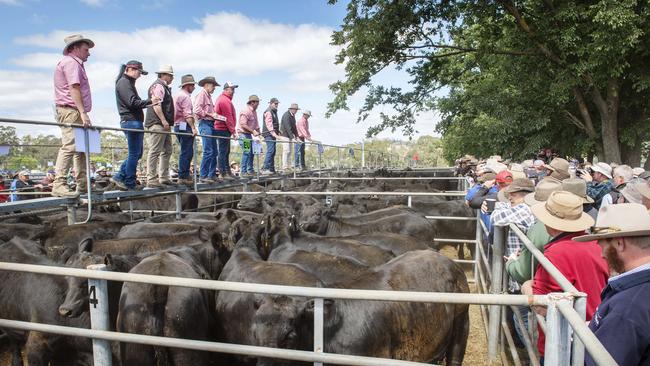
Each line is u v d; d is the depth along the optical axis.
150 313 3.83
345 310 3.88
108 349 3.56
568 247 3.56
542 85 16.00
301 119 19.12
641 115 16.38
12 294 4.77
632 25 11.35
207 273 5.40
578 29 13.22
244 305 4.27
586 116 15.91
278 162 21.95
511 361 5.73
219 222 7.52
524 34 15.03
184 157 10.20
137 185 9.05
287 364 3.78
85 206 8.95
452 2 15.70
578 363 2.50
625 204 2.64
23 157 13.26
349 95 15.79
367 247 5.95
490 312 5.68
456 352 4.87
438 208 10.52
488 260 6.71
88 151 6.88
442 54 17.45
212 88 11.16
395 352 4.06
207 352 4.24
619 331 2.29
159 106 8.97
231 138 11.46
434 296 2.73
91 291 3.45
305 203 10.37
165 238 6.47
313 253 5.42
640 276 2.39
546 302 2.55
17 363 5.16
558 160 7.73
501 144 18.95
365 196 12.46
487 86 18.92
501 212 5.48
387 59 15.97
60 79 6.81
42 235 6.73
